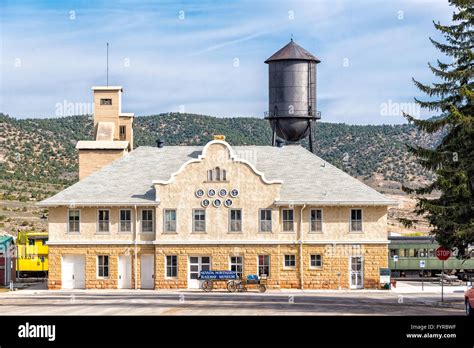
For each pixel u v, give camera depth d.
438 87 58.19
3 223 139.50
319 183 76.25
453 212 56.44
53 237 75.38
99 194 75.50
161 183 74.69
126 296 65.69
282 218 74.81
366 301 60.28
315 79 89.81
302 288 74.31
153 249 74.81
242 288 71.62
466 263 92.00
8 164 191.25
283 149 80.62
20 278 88.94
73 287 75.19
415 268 92.00
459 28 57.81
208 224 74.56
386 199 74.56
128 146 91.06
